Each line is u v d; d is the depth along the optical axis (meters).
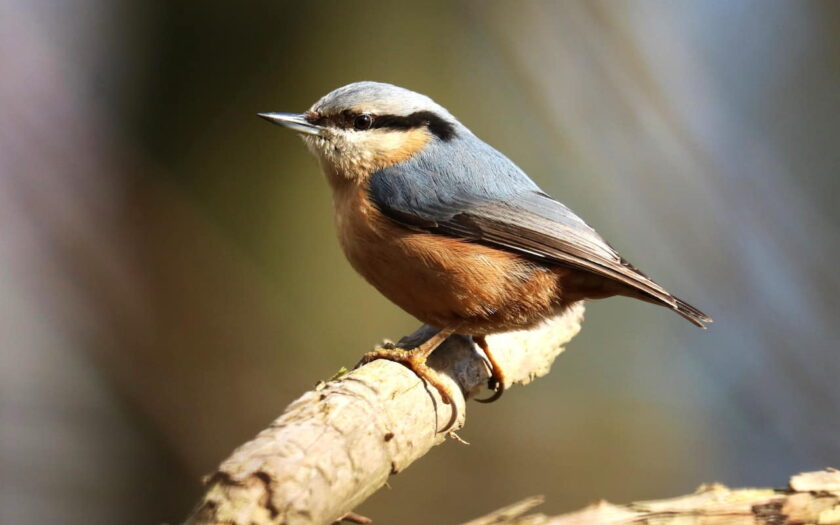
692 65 12.78
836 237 12.29
